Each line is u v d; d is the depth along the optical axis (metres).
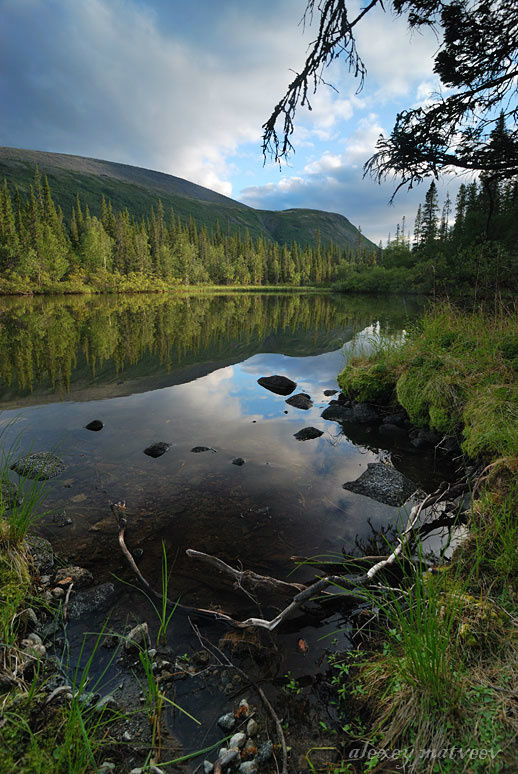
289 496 3.73
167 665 1.97
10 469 4.18
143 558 2.86
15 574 2.42
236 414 6.32
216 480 4.05
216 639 2.16
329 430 5.65
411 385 5.54
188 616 2.32
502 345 5.14
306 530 3.19
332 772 1.46
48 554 2.82
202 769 1.51
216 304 35.84
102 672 1.93
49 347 12.23
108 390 7.68
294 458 4.64
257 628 2.23
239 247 109.38
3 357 10.63
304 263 112.81
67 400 6.98
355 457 4.69
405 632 1.69
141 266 70.94
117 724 1.66
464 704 1.47
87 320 20.38
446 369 5.34
